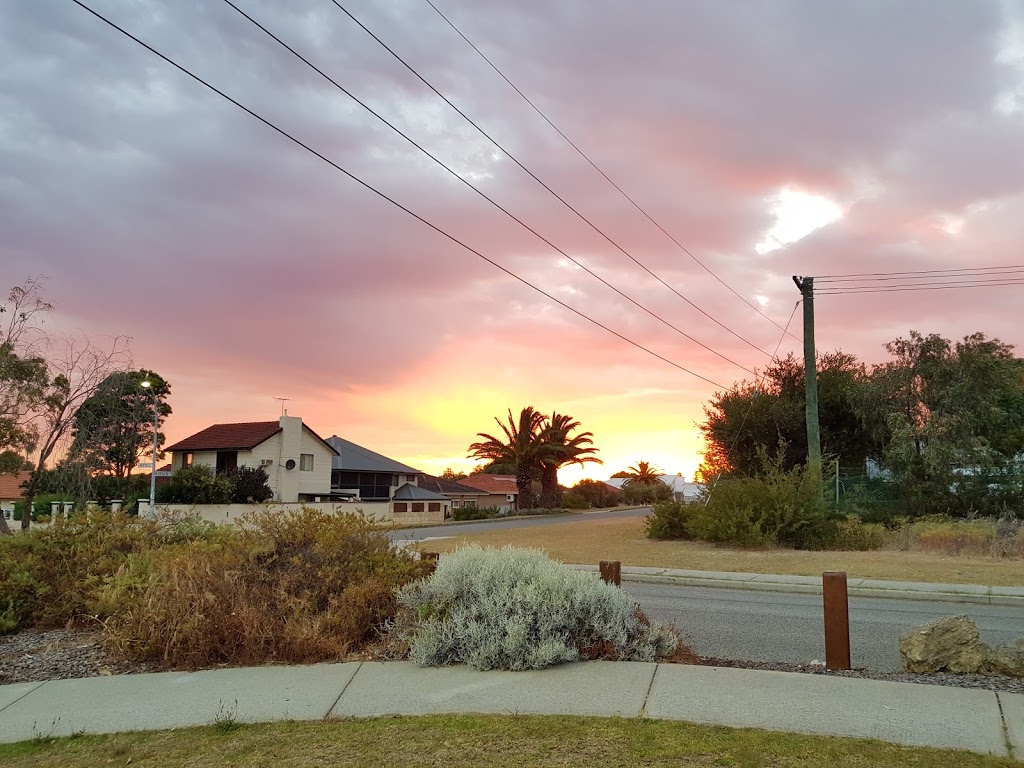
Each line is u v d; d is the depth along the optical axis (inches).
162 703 255.6
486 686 261.7
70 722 240.1
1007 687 256.2
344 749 205.5
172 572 342.0
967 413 1112.2
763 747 198.1
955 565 699.4
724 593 575.5
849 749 195.9
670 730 212.8
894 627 415.5
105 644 325.1
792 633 396.2
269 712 243.3
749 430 1376.7
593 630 303.6
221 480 1574.8
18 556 410.3
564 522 1632.6
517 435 2306.8
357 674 282.5
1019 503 1048.8
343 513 414.9
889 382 1192.8
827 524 894.4
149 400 1435.8
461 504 2731.3
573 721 222.2
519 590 304.2
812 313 1048.8
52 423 1088.8
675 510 1037.8
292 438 2023.9
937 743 200.7
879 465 1310.3
